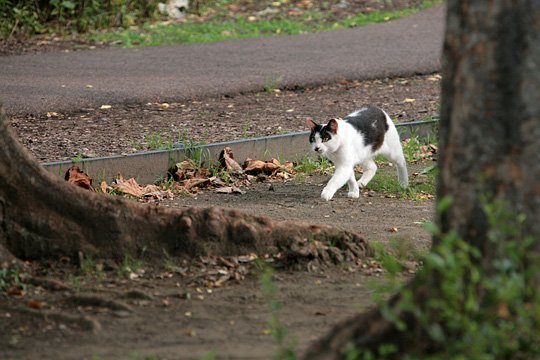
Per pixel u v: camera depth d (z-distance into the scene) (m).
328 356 6.99
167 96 21.50
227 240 10.60
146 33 31.25
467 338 6.57
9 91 21.52
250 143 16.62
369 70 24.73
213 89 22.30
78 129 18.27
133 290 9.42
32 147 16.62
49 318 8.62
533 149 6.99
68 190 10.38
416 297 7.06
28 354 7.82
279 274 10.25
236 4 36.03
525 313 6.68
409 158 17.45
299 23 33.00
